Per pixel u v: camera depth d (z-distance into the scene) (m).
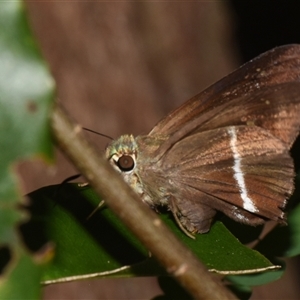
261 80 0.17
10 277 0.12
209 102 0.17
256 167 0.17
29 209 0.15
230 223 0.17
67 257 0.15
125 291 0.28
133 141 0.17
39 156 0.11
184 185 0.17
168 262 0.13
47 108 0.11
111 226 0.16
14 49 0.11
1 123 0.11
